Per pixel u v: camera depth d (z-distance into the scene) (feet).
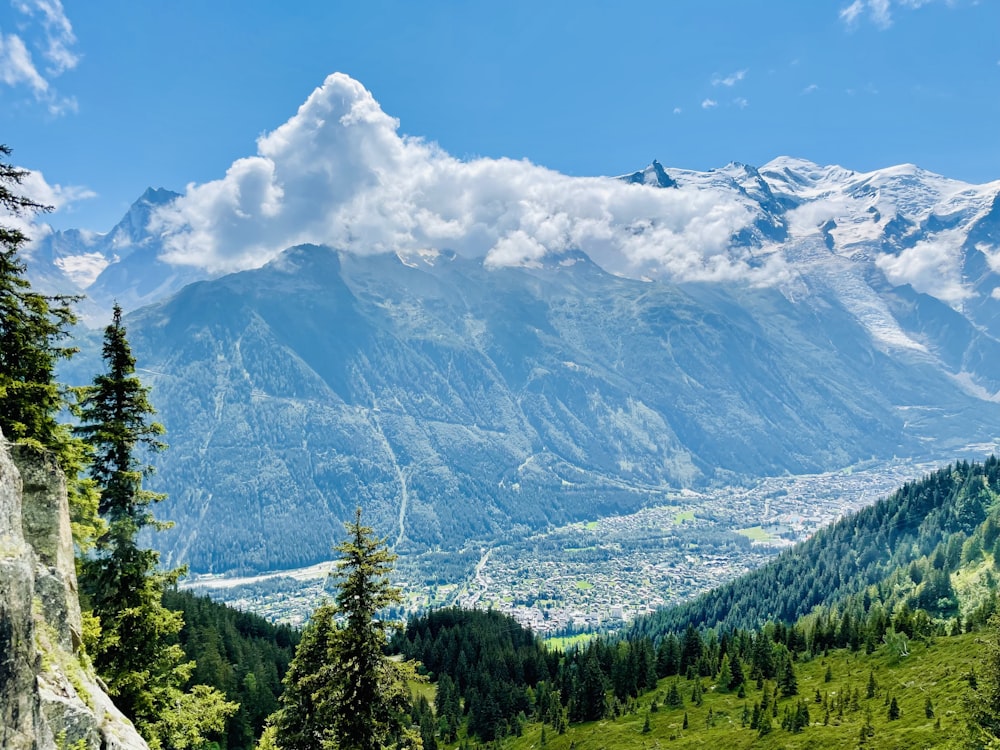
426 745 391.04
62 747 62.54
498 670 485.56
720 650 452.76
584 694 407.03
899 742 228.22
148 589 96.63
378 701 93.45
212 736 275.80
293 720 120.98
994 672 167.12
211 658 343.26
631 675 434.30
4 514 61.77
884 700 284.20
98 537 95.35
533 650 535.19
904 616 378.94
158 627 97.14
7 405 86.07
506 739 410.72
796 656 419.74
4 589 55.26
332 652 93.40
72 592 78.84
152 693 96.94
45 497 78.33
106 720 74.02
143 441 101.35
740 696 371.56
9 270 86.79
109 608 94.17
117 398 99.14
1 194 81.30
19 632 56.34
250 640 474.08
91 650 90.33
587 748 351.67
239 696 330.34
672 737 332.60
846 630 418.10
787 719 289.53
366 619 93.81
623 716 388.98
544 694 444.14
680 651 457.27
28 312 89.45
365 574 94.12
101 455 97.91
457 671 495.41
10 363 88.84
